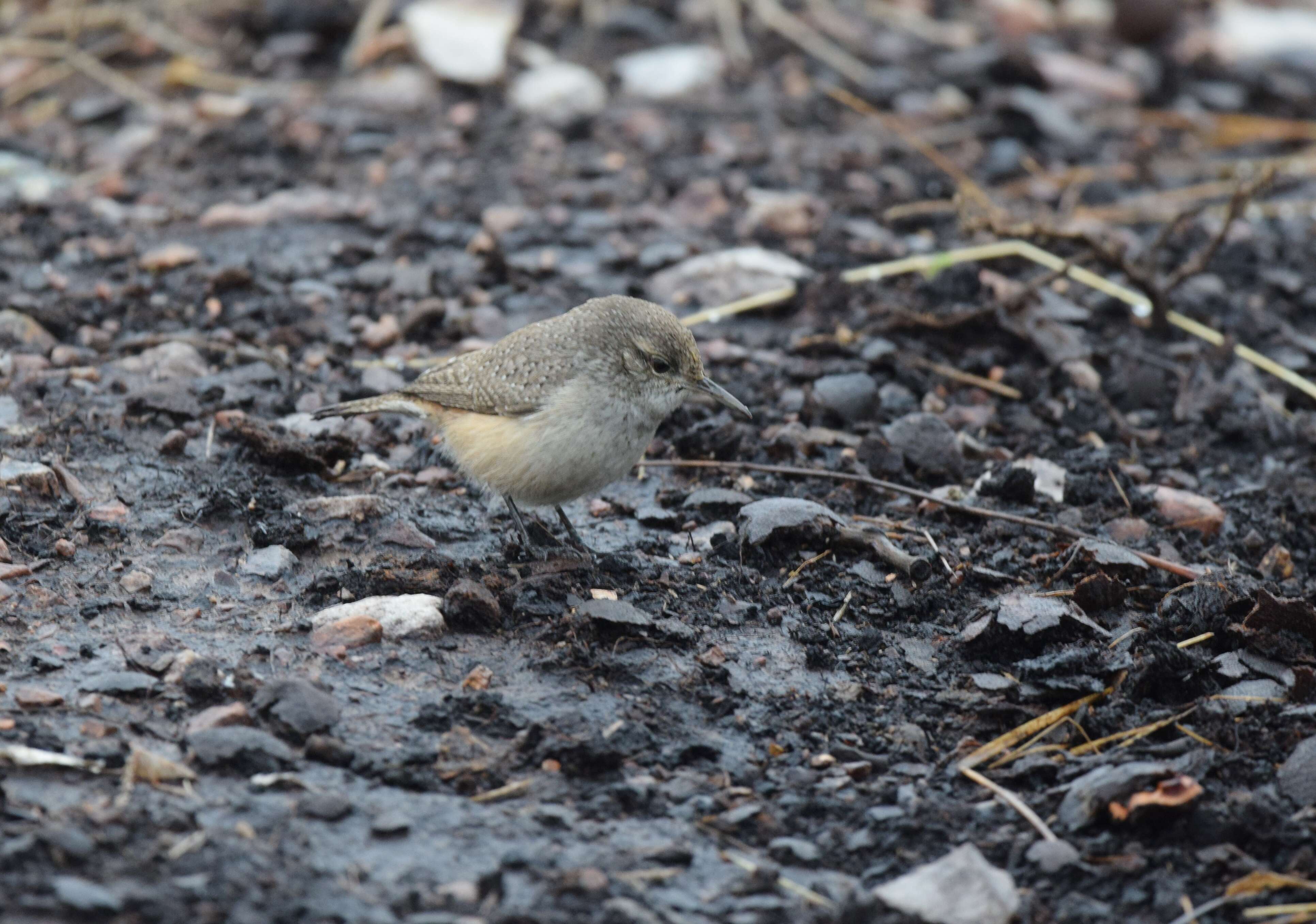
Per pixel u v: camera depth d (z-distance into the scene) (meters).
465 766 8.12
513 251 15.60
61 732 8.09
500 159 17.80
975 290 15.21
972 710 9.05
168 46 20.25
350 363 13.55
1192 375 13.88
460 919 6.92
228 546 10.39
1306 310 15.86
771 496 11.73
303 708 8.36
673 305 14.89
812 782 8.31
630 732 8.54
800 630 9.79
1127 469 12.45
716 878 7.50
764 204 16.48
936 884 7.36
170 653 8.91
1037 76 20.64
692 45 20.89
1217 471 12.74
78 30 20.52
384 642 9.37
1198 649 9.72
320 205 16.25
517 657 9.32
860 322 14.58
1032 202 17.77
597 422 10.02
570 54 20.50
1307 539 11.61
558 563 10.37
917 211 16.97
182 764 7.91
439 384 10.52
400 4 20.70
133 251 15.14
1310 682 9.10
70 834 7.01
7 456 11.24
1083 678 9.21
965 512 11.41
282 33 20.53
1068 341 14.21
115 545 10.27
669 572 10.47
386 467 11.90
